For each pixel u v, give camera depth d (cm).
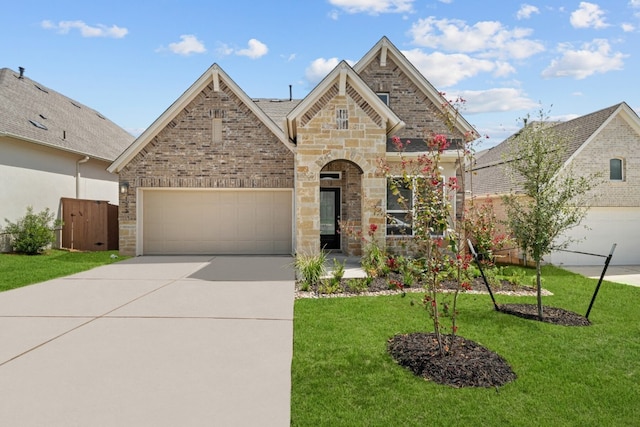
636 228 1510
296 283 1013
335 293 907
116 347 568
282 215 1591
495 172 1884
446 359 511
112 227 1766
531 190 737
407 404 414
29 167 1655
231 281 1039
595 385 457
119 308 772
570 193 728
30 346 571
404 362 514
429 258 542
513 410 403
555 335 621
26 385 453
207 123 1536
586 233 1488
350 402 419
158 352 550
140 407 407
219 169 1540
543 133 747
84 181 2036
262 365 509
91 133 2228
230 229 1582
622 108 1470
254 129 1545
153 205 1562
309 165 1292
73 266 1271
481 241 1014
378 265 1101
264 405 413
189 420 385
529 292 931
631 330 647
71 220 1780
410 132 1544
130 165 1521
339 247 1662
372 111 1307
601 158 1489
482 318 711
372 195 1304
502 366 500
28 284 1003
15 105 1750
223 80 1520
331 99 1298
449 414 395
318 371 492
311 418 389
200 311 751
